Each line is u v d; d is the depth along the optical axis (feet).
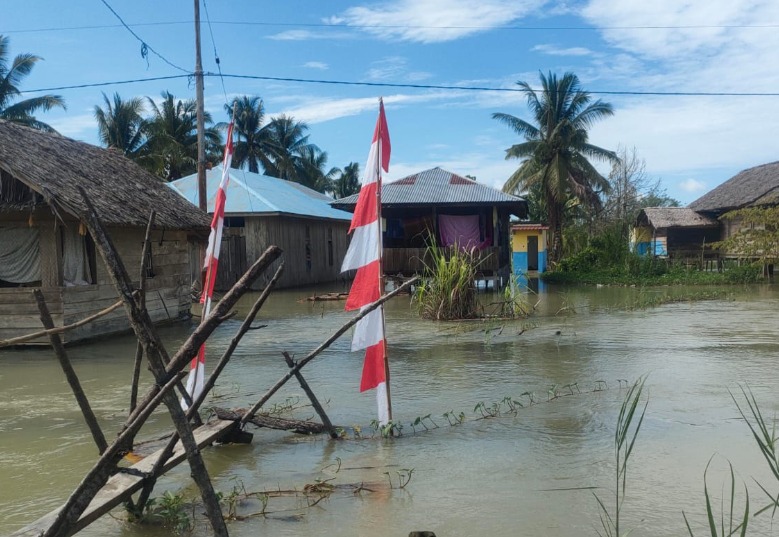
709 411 19.84
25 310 34.96
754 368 26.18
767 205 92.32
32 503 13.94
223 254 71.87
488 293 66.03
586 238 108.58
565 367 27.04
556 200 105.91
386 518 12.85
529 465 15.56
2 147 33.78
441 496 13.84
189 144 129.39
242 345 34.76
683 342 33.14
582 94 104.06
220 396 23.07
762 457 15.70
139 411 10.22
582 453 16.31
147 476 12.49
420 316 46.57
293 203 82.43
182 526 12.64
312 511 13.25
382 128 19.19
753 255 81.61
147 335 10.09
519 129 108.68
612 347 31.81
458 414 20.24
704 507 13.03
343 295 62.13
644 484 14.24
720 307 50.42
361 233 18.98
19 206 32.73
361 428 19.06
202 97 60.18
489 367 27.43
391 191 70.69
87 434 18.85
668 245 108.99
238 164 146.51
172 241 46.32
